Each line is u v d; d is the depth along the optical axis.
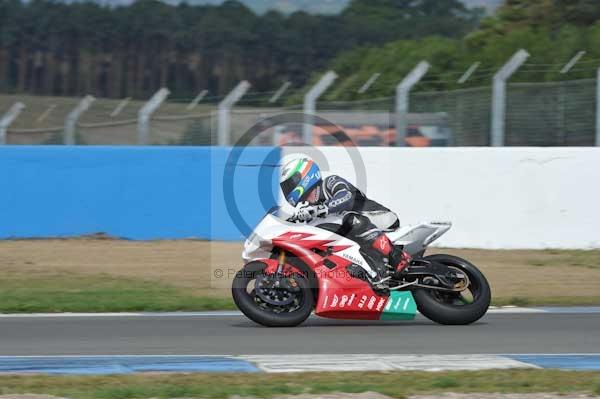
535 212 49.66
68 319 31.83
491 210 49.72
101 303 34.62
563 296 37.56
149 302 34.97
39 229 50.59
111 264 44.88
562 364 24.28
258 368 23.41
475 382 21.33
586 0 96.69
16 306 33.84
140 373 22.69
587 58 66.75
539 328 30.03
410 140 54.81
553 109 55.59
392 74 71.94
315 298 29.75
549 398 19.70
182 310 34.19
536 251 49.34
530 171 49.56
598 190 49.59
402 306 29.34
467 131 55.53
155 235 50.88
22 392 20.23
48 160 50.53
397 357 24.92
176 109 57.56
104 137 60.62
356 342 27.33
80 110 57.56
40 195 50.56
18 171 50.41
